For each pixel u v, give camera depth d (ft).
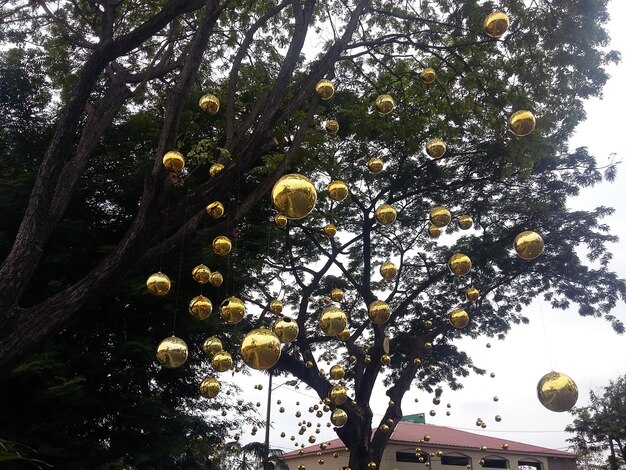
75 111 19.81
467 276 51.85
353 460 43.52
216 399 38.58
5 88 33.73
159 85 35.45
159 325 30.83
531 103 33.37
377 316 20.25
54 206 19.34
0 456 10.78
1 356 16.42
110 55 20.44
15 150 32.01
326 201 42.60
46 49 35.22
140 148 34.37
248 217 36.65
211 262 30.58
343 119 40.63
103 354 28.73
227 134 24.04
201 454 35.68
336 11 36.58
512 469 76.79
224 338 32.81
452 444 72.38
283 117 21.50
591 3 31.40
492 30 18.72
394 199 47.37
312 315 52.19
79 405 27.07
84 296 17.58
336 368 26.81
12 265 17.51
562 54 32.35
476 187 49.29
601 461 94.07
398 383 47.37
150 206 18.08
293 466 80.38
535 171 47.26
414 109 39.09
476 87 34.71
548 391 16.10
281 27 38.47
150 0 30.55
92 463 27.02
